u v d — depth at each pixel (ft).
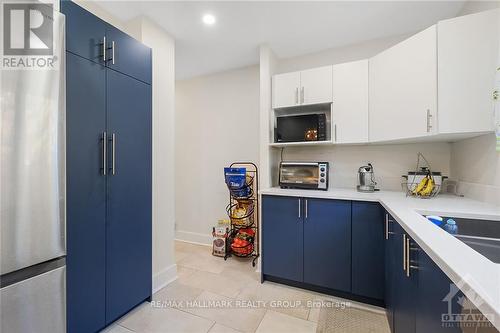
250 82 9.83
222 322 5.43
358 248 6.16
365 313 5.80
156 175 6.81
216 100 10.52
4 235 3.05
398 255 4.24
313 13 6.32
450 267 2.10
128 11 6.20
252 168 9.80
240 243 8.91
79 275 4.45
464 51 4.72
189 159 11.11
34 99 3.36
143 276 5.96
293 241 6.92
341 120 7.17
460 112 4.75
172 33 7.27
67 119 4.22
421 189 5.98
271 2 5.89
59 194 3.65
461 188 6.18
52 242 3.56
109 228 5.06
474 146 5.59
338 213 6.40
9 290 3.13
